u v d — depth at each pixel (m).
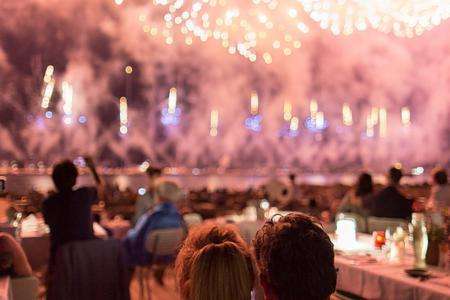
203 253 1.90
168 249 5.46
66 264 4.23
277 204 7.60
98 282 4.34
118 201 8.66
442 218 3.54
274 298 1.56
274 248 1.54
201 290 1.88
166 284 6.55
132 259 5.58
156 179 6.94
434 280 3.06
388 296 3.14
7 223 5.08
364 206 6.14
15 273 3.48
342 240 4.08
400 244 3.61
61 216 4.55
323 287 1.51
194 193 10.42
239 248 1.92
